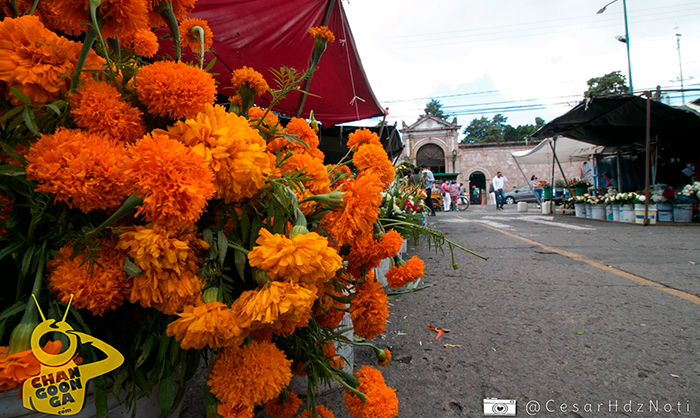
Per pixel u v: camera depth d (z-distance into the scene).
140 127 0.68
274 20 3.27
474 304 2.82
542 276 3.63
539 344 2.12
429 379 1.76
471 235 6.78
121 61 0.82
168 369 0.70
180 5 0.83
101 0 0.58
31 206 0.61
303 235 0.62
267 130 0.96
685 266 3.92
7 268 0.68
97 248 0.60
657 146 9.49
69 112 0.64
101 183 0.57
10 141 0.64
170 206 0.55
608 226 8.06
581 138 9.98
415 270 1.11
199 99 0.63
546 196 13.17
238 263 0.70
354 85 4.47
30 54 0.58
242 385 0.65
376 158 1.10
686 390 1.65
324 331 1.02
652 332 2.25
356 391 0.92
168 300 0.63
